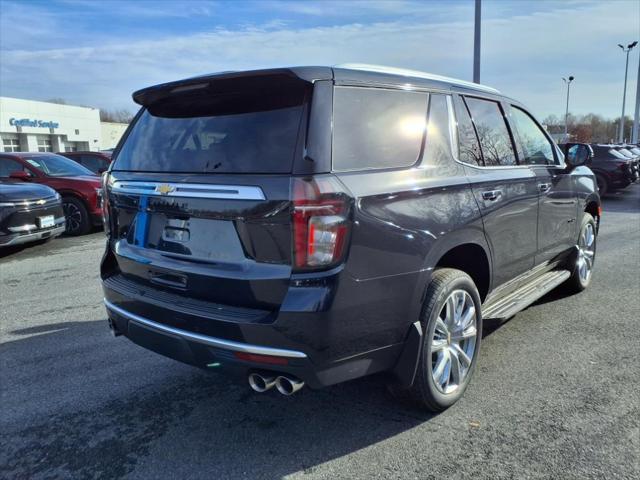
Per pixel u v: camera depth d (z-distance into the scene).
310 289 2.34
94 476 2.64
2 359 4.07
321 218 2.32
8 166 10.35
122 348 4.27
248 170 2.51
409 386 2.88
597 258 7.11
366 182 2.54
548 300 5.23
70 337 4.52
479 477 2.52
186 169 2.78
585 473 2.51
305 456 2.75
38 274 6.92
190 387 3.57
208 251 2.63
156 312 2.77
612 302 5.11
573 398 3.24
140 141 3.19
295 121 2.49
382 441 2.85
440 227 2.89
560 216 4.59
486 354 3.94
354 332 2.49
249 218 2.43
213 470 2.66
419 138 3.01
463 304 3.18
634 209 12.88
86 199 10.08
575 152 4.71
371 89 2.79
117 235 3.27
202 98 2.92
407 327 2.75
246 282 2.45
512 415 3.06
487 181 3.40
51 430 3.06
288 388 2.46
